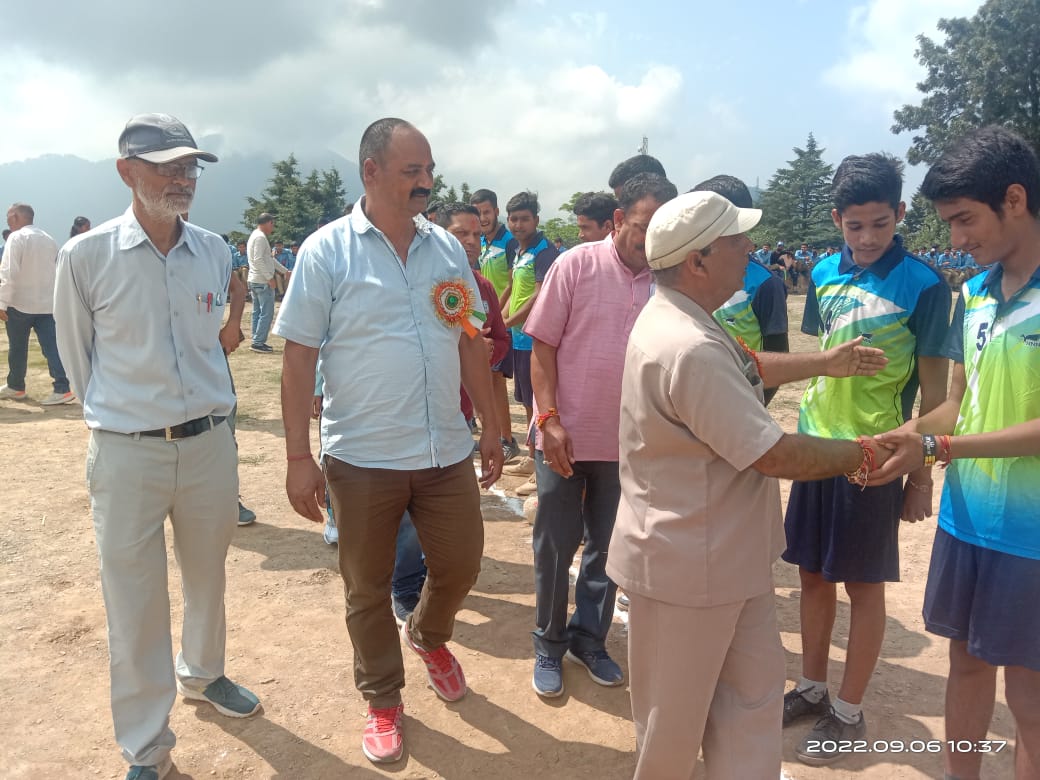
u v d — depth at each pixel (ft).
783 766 9.22
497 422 10.44
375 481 8.81
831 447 6.54
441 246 9.41
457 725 9.97
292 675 11.01
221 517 9.21
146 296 8.30
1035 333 6.86
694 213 6.50
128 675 8.61
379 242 8.82
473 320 9.55
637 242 9.71
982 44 124.36
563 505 10.28
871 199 8.71
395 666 9.46
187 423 8.63
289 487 8.82
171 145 8.06
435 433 9.02
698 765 9.19
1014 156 6.79
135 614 8.52
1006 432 6.81
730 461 6.35
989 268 7.57
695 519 6.61
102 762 9.15
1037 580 6.94
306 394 8.74
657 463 6.77
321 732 9.78
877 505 8.89
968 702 7.98
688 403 6.31
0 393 28.43
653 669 6.97
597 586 10.83
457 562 9.48
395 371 8.72
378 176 8.59
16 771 8.94
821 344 9.79
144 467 8.41
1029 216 6.93
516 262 20.44
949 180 6.98
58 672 10.94
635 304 9.98
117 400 8.34
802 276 100.12
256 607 12.97
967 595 7.56
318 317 8.64
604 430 10.07
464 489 9.37
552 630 10.59
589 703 10.48
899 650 11.86
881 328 8.98
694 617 6.68
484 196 22.58
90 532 16.05
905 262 8.96
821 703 9.98
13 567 14.30
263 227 38.99
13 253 26.55
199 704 10.26
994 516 7.16
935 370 8.84
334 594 13.47
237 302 14.53
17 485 18.94
